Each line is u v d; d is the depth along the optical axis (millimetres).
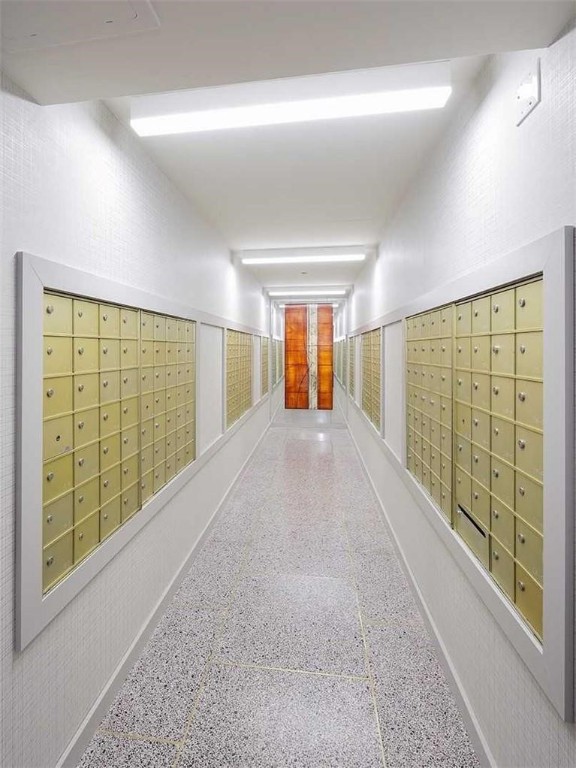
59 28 854
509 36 888
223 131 1716
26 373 1069
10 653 1046
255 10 805
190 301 2537
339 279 5500
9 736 1040
